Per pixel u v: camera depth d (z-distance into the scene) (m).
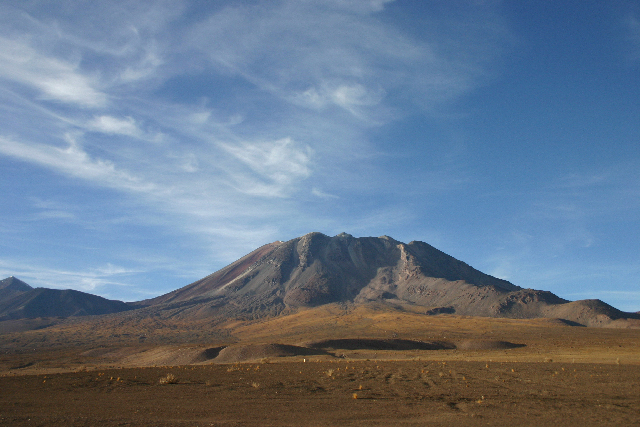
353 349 109.00
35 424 22.34
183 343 192.25
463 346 115.25
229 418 24.59
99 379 41.41
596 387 34.66
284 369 52.16
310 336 178.25
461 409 26.81
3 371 97.00
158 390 35.50
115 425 22.25
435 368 50.25
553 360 62.31
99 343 195.00
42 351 159.25
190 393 33.91
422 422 23.38
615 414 24.97
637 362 56.34
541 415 24.88
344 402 29.53
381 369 50.03
